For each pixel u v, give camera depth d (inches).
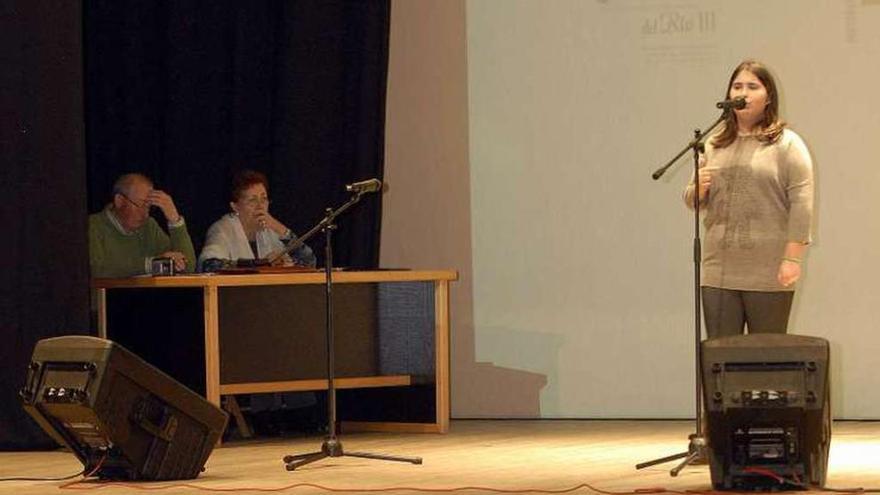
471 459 267.1
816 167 328.8
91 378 223.6
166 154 350.0
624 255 339.9
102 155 347.6
